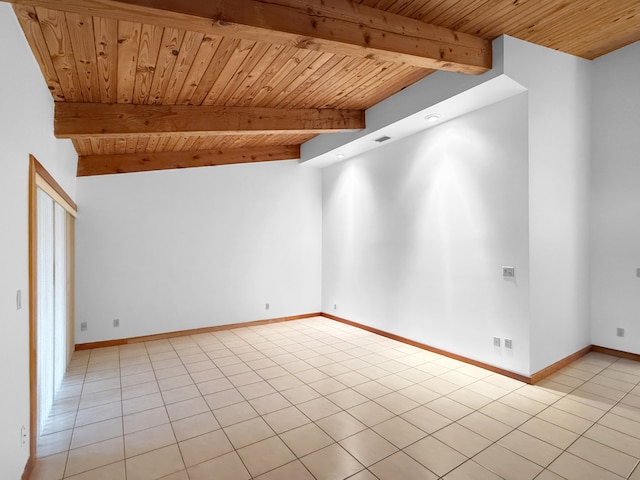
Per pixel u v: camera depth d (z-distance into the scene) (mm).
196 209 5500
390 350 4508
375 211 5293
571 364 3783
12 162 1892
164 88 3184
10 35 1889
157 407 3027
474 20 2838
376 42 2588
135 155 5094
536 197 3422
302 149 6254
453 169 4062
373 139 4824
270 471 2162
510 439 2451
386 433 2562
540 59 3443
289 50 2781
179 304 5352
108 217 4906
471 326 3891
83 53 2443
